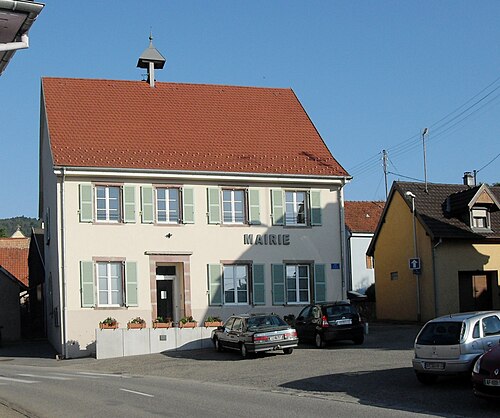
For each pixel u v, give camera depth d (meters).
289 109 38.69
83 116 34.31
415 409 13.89
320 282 34.03
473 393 14.66
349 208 55.25
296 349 27.28
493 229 38.41
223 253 32.84
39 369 25.80
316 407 14.20
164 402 15.24
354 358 22.98
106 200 31.55
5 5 8.21
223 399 15.59
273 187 33.97
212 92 38.44
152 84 37.53
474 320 16.52
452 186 41.34
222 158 33.91
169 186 32.38
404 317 39.81
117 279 31.36
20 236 82.50
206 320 30.66
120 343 28.92
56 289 32.12
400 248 40.28
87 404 15.12
